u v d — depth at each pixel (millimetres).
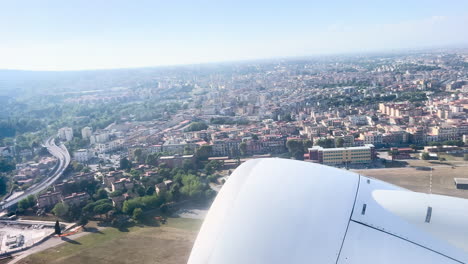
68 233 156500
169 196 177000
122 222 161250
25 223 172500
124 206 168500
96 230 157125
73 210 173875
